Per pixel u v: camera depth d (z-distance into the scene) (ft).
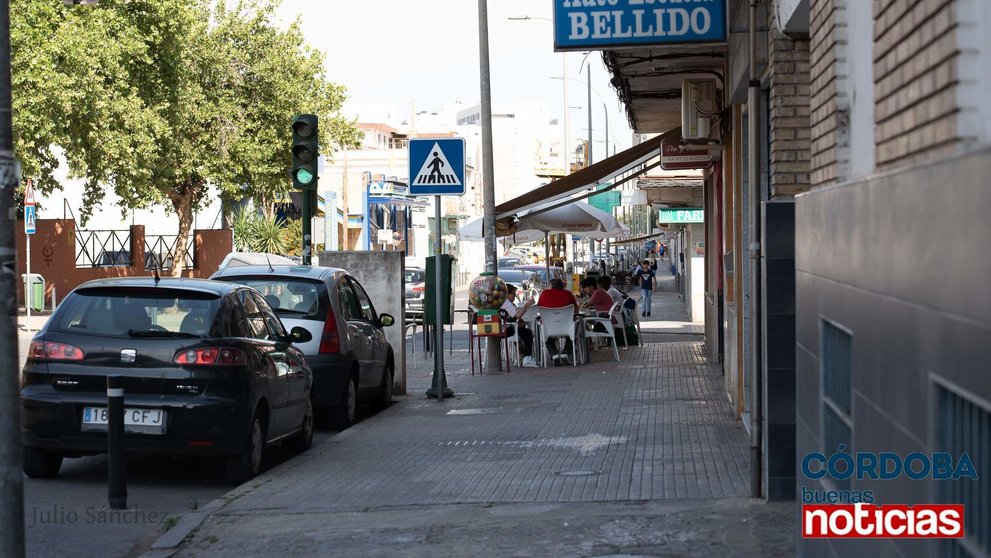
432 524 26.07
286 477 32.96
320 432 45.06
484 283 66.44
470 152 335.67
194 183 148.46
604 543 23.50
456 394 56.24
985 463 9.87
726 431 39.09
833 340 16.97
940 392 10.99
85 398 31.30
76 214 172.65
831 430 17.16
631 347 82.69
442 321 54.90
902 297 12.37
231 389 31.58
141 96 119.75
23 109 97.14
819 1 19.80
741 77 38.14
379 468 34.30
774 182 28.84
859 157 16.93
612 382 58.08
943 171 10.75
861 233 14.48
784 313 26.40
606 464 33.35
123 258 153.38
